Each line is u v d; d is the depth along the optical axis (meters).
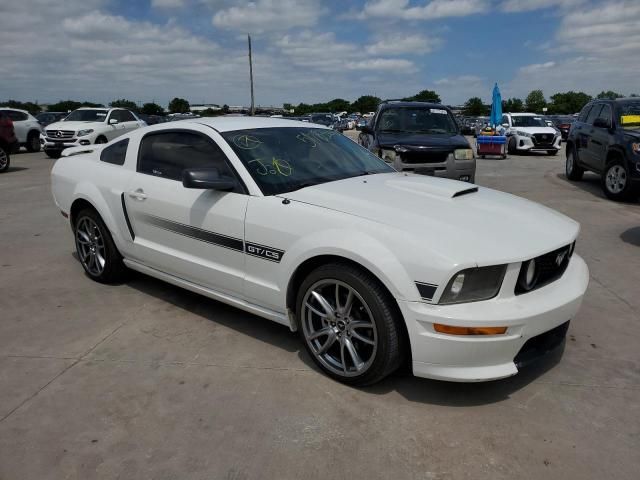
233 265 3.49
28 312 4.11
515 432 2.63
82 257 4.86
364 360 2.99
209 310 4.12
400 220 2.88
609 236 6.36
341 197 3.20
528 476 2.32
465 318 2.57
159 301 4.31
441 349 2.64
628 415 2.76
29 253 5.70
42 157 17.44
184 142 3.90
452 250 2.64
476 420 2.72
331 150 4.05
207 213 3.55
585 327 3.81
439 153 8.34
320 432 2.62
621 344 3.55
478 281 2.64
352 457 2.45
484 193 3.61
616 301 4.30
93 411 2.81
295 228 3.10
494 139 16.98
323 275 2.99
